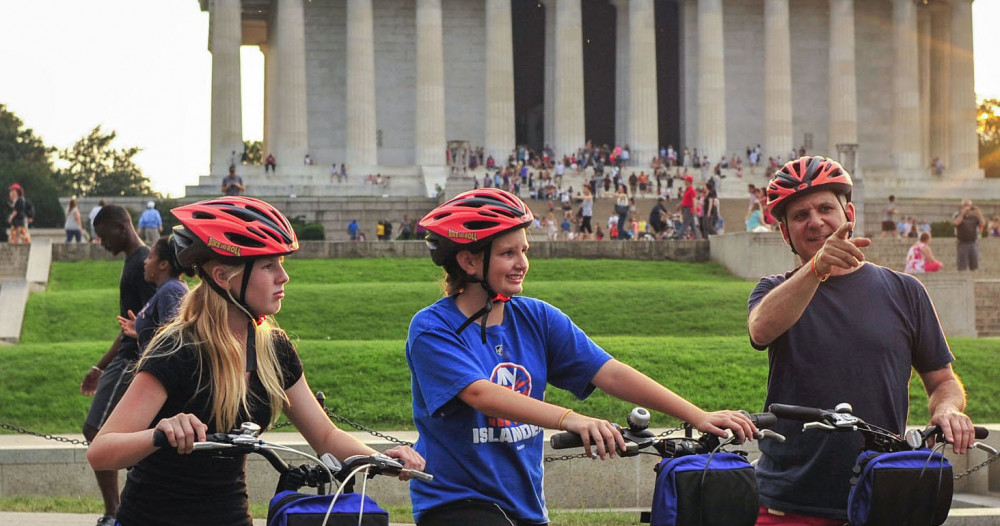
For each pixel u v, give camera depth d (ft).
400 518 52.16
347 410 74.64
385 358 84.58
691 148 325.42
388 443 59.57
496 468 23.45
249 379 22.85
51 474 58.08
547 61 322.96
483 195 23.85
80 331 119.65
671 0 335.47
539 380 24.18
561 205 249.14
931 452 23.08
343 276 153.07
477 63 328.49
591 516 52.11
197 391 22.12
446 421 23.47
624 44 319.88
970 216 154.61
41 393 80.33
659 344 90.38
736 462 21.61
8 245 162.61
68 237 198.18
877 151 338.95
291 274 153.17
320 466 21.66
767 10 318.04
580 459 57.93
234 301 22.52
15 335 116.67
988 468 59.67
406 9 326.03
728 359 84.64
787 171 27.27
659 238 207.72
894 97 327.88
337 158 324.39
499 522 23.03
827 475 26.11
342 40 325.21
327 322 115.55
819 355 26.43
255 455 57.31
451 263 24.06
